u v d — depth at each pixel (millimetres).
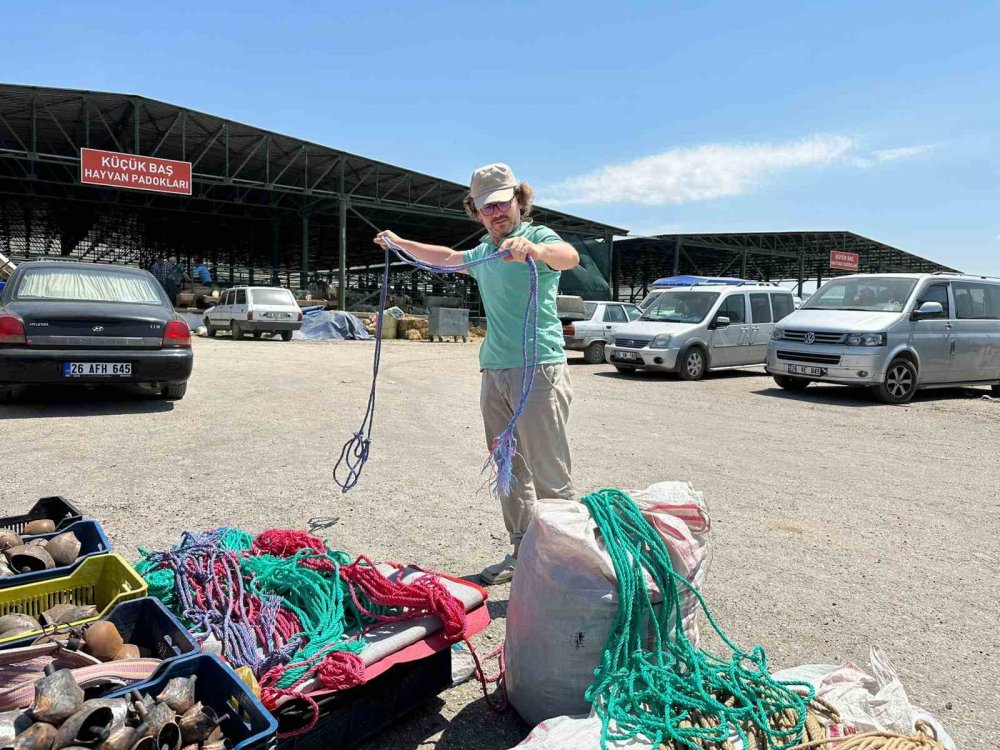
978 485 5363
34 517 2670
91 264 7480
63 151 27438
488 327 3145
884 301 10211
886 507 4691
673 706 1842
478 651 2646
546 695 2037
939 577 3504
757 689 1891
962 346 10344
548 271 2982
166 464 4992
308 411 7496
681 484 2266
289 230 39656
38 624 1920
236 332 19359
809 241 41062
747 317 12836
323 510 4113
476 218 3092
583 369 14078
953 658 2688
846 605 3135
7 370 6242
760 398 10039
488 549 3629
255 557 2469
